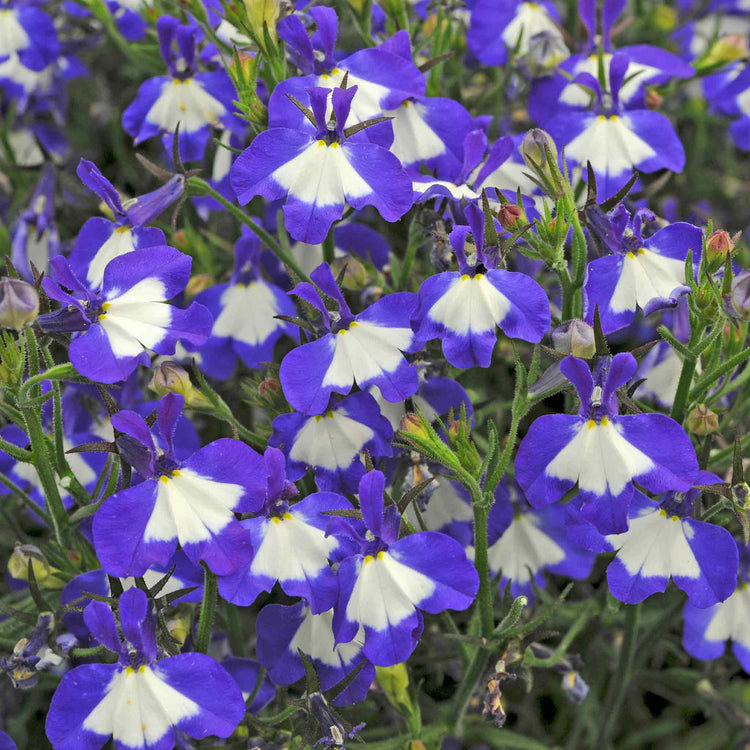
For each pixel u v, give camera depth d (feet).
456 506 0.87
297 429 0.83
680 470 0.79
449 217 0.87
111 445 0.79
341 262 0.93
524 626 0.84
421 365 0.86
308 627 0.82
